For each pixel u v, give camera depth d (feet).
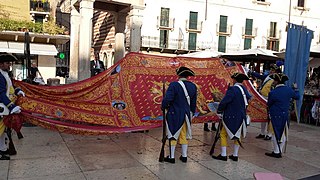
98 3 56.54
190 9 115.34
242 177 17.35
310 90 36.70
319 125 35.27
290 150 23.76
